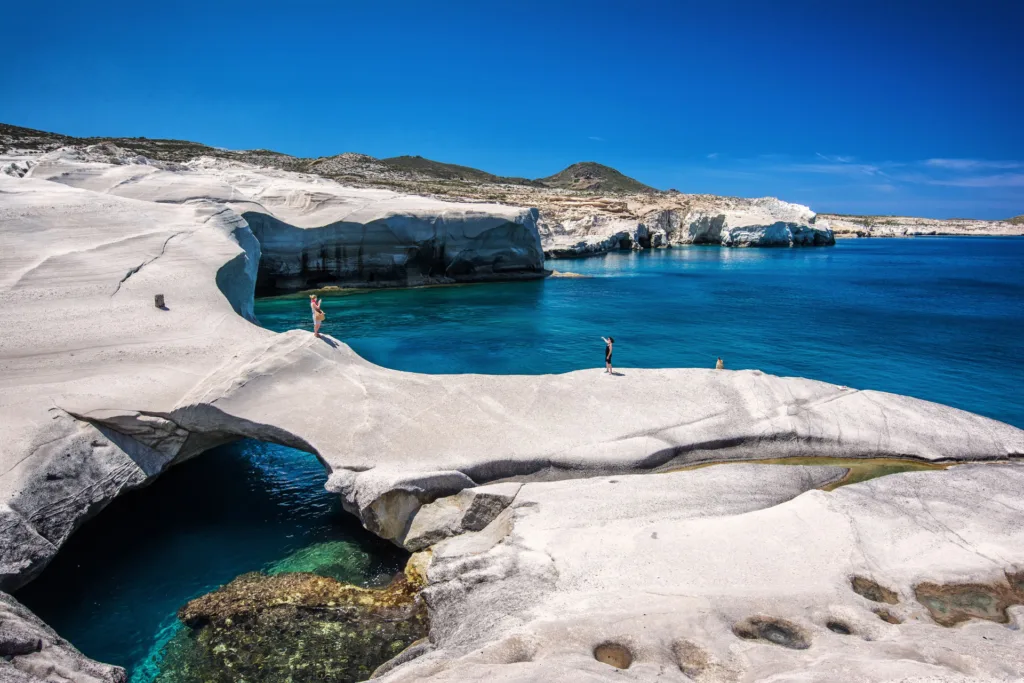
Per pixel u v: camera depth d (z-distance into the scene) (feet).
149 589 33.88
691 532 31.63
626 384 50.21
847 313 122.01
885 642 23.32
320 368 46.65
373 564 36.01
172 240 73.82
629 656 23.26
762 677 21.08
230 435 45.03
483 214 157.28
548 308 122.83
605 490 36.63
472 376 49.52
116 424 39.37
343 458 38.52
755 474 39.47
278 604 32.53
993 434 45.52
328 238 137.28
